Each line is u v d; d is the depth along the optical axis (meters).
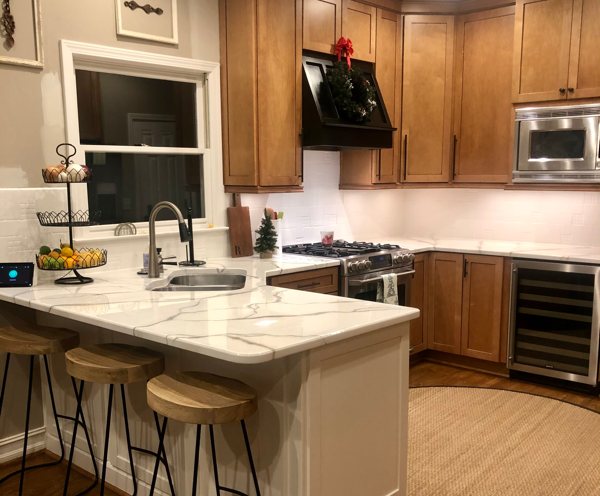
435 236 5.24
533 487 2.75
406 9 4.50
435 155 4.62
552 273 3.95
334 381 2.04
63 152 3.13
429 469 2.92
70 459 2.63
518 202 4.75
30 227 3.02
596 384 3.86
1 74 2.88
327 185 4.66
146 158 3.56
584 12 3.88
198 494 2.37
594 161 3.89
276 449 2.06
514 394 3.94
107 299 2.53
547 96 4.09
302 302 2.46
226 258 3.85
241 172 3.74
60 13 3.06
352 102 3.92
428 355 4.73
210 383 2.04
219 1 3.71
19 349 2.54
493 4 4.31
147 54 3.40
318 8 3.89
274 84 3.68
